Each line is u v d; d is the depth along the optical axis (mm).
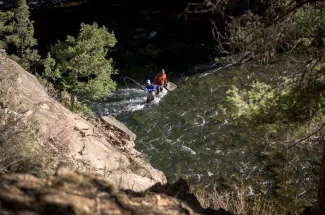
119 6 27797
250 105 7465
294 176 11938
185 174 12617
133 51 21469
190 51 21047
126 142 10039
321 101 6543
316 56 6645
